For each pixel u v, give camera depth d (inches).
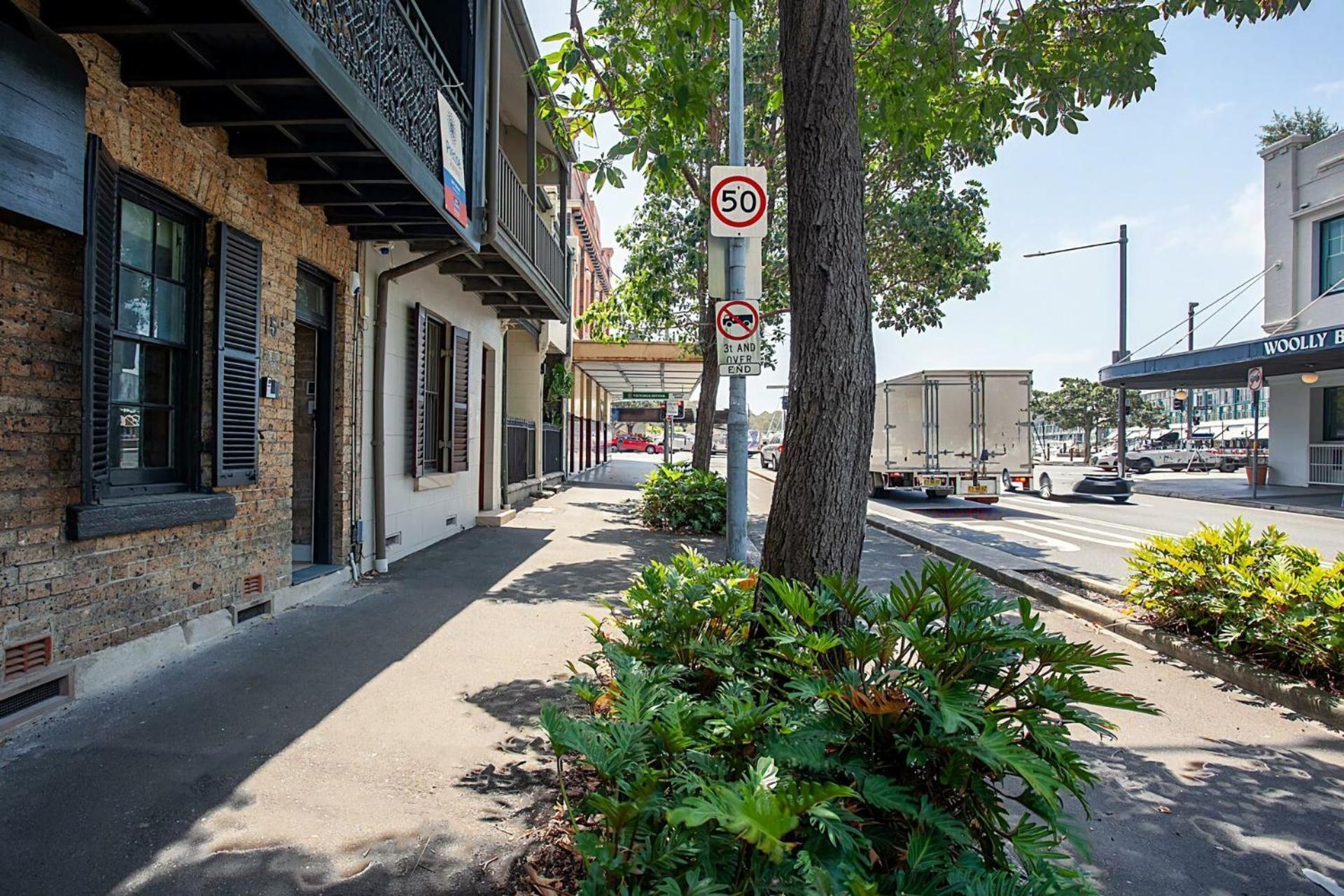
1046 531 557.0
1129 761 167.8
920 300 673.0
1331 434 917.2
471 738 156.8
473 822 125.0
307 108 193.8
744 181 241.1
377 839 119.0
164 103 190.1
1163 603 252.4
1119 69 228.5
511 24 369.4
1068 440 3257.9
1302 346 696.4
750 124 538.6
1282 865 128.6
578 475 1061.8
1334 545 486.9
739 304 245.3
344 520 300.4
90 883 104.7
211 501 208.1
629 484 938.1
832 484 139.9
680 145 260.1
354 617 246.4
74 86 154.9
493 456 535.2
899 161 535.8
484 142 329.7
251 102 188.9
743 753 102.8
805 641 112.2
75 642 167.9
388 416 342.6
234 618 225.9
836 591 122.7
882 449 759.1
